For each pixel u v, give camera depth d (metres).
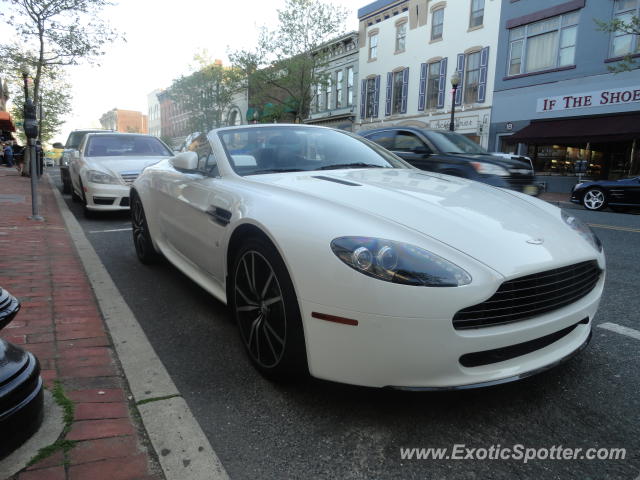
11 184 12.41
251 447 1.84
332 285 1.85
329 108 29.89
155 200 4.03
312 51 25.30
